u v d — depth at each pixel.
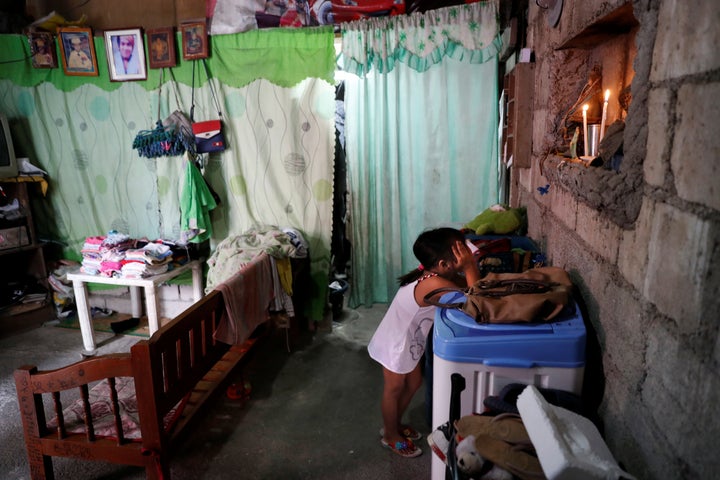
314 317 3.78
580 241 1.72
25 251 4.02
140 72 3.69
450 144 3.73
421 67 3.47
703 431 0.85
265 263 3.05
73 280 3.49
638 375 1.17
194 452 2.37
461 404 1.52
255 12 3.49
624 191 1.19
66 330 3.93
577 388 1.46
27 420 2.02
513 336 1.46
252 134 3.70
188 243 3.80
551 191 2.27
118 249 3.56
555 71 2.20
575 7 1.83
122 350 3.57
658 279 1.06
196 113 3.72
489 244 2.54
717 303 0.81
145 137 3.65
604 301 1.44
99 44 3.72
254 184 3.78
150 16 3.82
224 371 2.66
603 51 1.94
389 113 3.74
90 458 2.01
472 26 3.36
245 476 2.21
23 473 2.27
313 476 2.20
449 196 3.79
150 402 1.89
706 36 0.86
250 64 3.58
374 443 2.42
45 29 3.74
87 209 4.07
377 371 3.15
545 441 1.06
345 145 3.83
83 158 3.97
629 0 1.28
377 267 4.12
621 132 1.38
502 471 1.12
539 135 2.56
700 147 0.88
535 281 1.61
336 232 4.01
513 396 1.43
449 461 1.26
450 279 2.12
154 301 3.44
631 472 1.19
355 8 3.47
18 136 3.98
